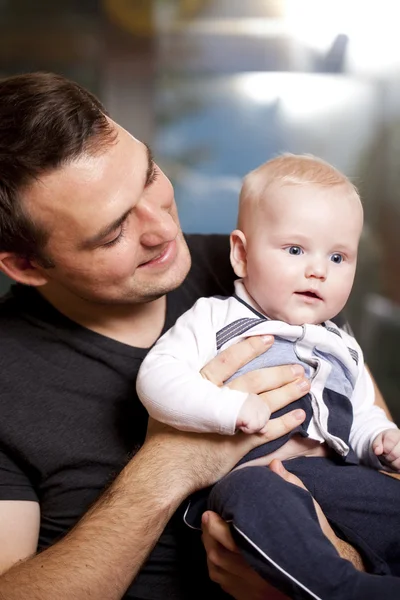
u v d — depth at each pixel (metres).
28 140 1.15
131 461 1.22
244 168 3.43
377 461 1.23
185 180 3.34
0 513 1.25
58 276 1.25
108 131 1.18
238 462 1.18
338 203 1.20
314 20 3.31
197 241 1.53
